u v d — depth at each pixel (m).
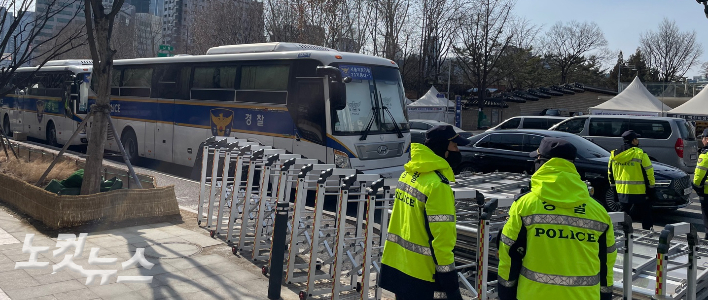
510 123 19.94
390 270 4.06
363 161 11.18
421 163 3.83
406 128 12.13
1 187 9.58
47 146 20.53
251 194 7.74
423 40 47.06
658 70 75.56
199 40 37.66
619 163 9.09
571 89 51.47
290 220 6.88
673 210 12.09
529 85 63.41
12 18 12.17
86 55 40.44
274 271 5.57
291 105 11.73
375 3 38.78
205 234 7.86
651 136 16.11
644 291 4.50
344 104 10.71
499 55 47.94
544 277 3.23
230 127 13.11
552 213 3.25
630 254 3.96
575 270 3.21
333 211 10.54
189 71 14.41
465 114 49.94
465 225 5.90
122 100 16.75
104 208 8.10
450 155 3.92
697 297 5.03
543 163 3.46
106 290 5.56
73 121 18.78
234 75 13.12
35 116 21.41
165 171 15.50
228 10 36.38
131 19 45.06
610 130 16.77
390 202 5.86
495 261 5.52
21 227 7.82
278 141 12.00
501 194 6.53
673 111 27.30
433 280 3.83
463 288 5.50
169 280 5.93
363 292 5.06
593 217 3.27
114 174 10.49
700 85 39.50
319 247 6.18
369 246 5.04
